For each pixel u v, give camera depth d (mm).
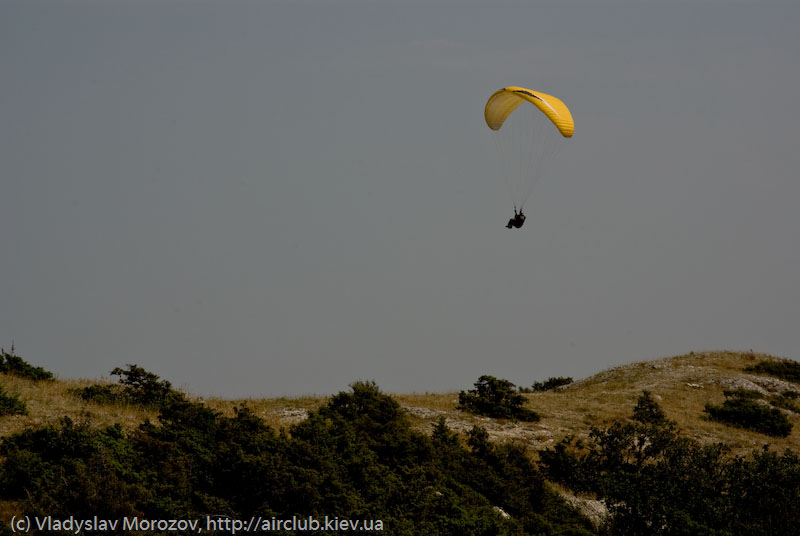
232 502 88562
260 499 87750
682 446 116500
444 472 108125
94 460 87750
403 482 98875
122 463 92062
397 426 114125
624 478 110438
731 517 103750
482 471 110562
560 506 112938
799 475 109125
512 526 98750
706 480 108438
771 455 114000
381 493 94062
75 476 84562
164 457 94625
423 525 90938
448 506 96375
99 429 104000
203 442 101438
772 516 104625
